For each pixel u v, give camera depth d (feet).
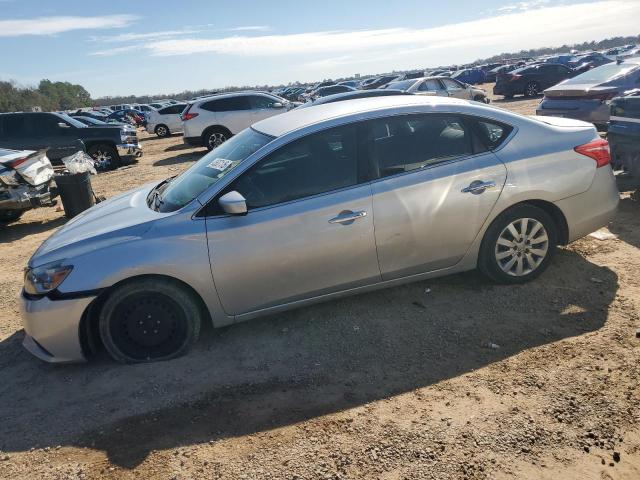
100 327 11.37
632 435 8.42
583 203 13.53
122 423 9.78
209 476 8.30
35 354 11.66
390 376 10.54
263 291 11.82
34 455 9.11
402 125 12.60
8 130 43.78
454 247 12.89
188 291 11.59
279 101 51.85
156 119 83.56
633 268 14.26
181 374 11.21
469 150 12.90
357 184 12.06
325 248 11.82
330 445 8.77
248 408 9.93
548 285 13.67
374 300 13.74
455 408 9.40
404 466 8.17
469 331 11.90
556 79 85.61
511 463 8.06
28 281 11.36
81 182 26.37
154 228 11.33
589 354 10.60
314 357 11.46
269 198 11.69
